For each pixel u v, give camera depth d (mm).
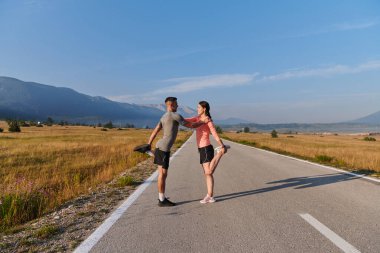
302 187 8344
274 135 91062
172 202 6602
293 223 5215
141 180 9969
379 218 5488
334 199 6938
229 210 6074
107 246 4273
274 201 6773
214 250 4102
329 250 4062
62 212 6254
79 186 9227
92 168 14523
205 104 6824
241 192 7770
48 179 11375
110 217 5680
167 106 6586
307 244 4273
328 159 15711
